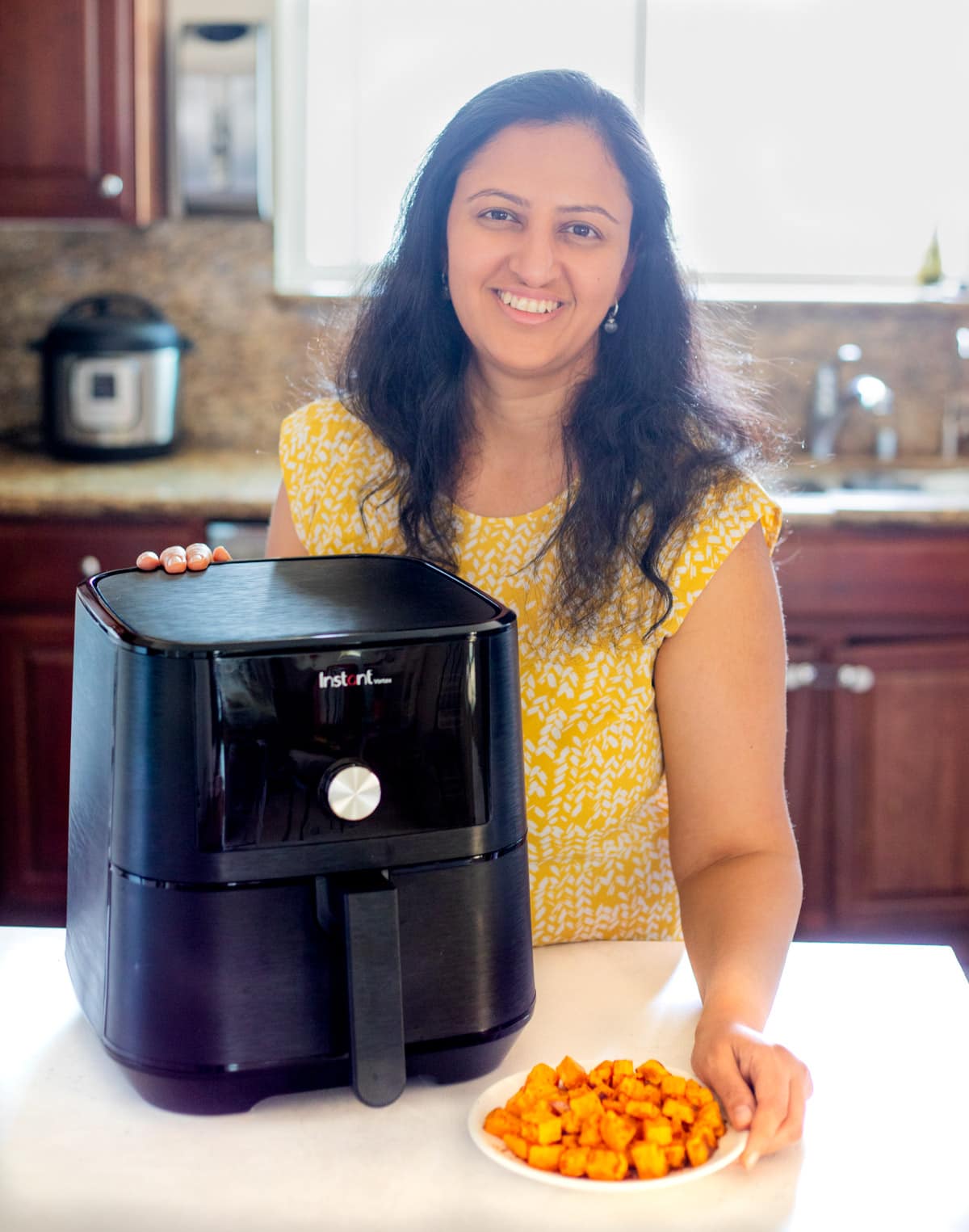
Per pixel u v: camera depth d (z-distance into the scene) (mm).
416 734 921
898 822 2824
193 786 888
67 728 2799
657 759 1293
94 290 3314
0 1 2838
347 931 889
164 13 3104
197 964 906
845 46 3307
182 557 1130
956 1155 919
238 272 3303
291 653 889
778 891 1143
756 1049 950
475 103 1236
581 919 1331
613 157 1220
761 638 1233
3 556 2734
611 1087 945
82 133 2885
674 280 1286
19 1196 868
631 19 3271
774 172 3365
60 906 2869
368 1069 902
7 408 3357
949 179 3371
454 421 1321
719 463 1242
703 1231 847
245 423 3361
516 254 1205
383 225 3371
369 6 3268
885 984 1133
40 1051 1022
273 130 3160
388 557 1183
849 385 3320
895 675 2773
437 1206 865
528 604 1297
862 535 2727
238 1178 888
